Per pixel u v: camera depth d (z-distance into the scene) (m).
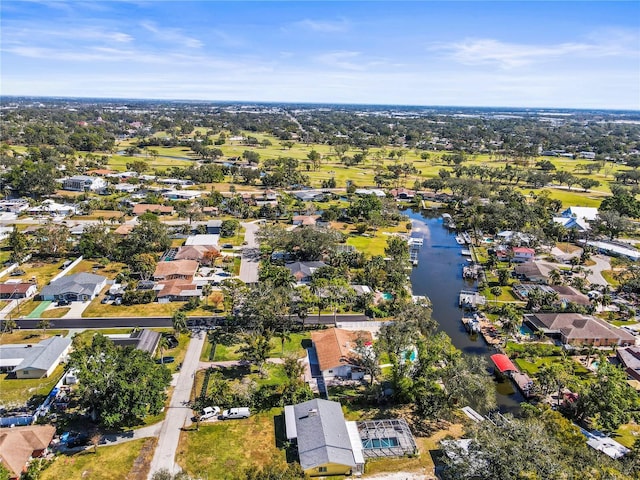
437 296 123.81
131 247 139.38
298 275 124.19
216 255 136.75
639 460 57.91
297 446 65.69
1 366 81.50
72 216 182.75
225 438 67.75
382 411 75.75
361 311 110.25
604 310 112.62
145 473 60.78
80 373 67.06
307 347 93.75
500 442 52.66
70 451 64.00
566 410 75.38
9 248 144.00
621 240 173.62
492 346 96.94
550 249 159.62
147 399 66.88
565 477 47.88
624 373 78.44
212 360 87.69
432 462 64.69
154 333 94.12
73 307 107.69
